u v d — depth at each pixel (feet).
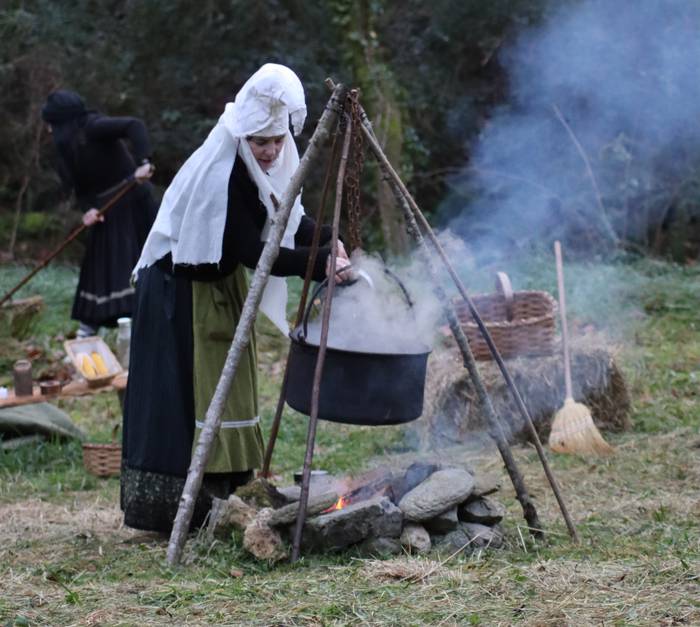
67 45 54.95
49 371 29.01
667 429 26.50
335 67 56.59
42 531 19.65
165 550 17.44
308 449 16.22
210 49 56.18
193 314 17.88
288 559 16.34
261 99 16.62
